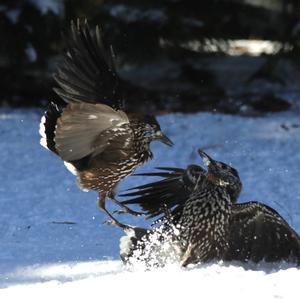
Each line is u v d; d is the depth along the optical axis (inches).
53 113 402.9
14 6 983.0
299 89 1104.8
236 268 380.5
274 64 1149.7
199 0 1096.8
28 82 1027.9
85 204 549.6
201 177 404.2
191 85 1136.8
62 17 984.9
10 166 674.2
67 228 496.1
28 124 858.1
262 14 1150.3
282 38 1136.2
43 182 618.5
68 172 650.8
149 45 1061.8
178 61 1154.7
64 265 414.9
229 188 397.7
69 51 378.0
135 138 395.9
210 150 720.3
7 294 352.5
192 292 341.4
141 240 402.3
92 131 374.6
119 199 546.6
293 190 584.1
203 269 380.5
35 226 499.8
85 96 378.9
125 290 347.6
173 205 431.2
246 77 1185.4
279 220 405.1
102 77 382.0
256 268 409.1
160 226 408.2
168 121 858.1
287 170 644.7
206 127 826.2
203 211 394.3
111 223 414.3
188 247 397.7
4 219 514.9
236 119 870.4
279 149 720.3
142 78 1161.4
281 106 960.9
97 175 403.5
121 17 1042.1
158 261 400.8
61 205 548.1
